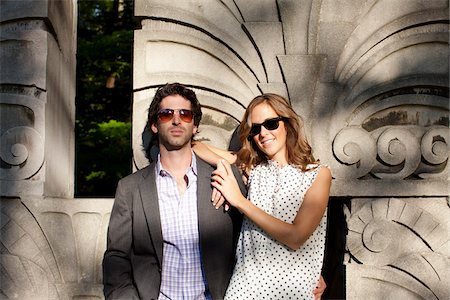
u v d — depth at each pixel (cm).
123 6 580
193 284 171
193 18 229
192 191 175
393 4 226
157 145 223
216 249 171
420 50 226
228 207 174
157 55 229
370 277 216
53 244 220
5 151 220
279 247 167
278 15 229
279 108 175
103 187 590
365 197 221
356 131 221
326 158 222
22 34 223
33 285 218
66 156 250
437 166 221
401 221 219
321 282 190
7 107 223
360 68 225
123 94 591
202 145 202
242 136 184
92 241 222
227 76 230
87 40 583
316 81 224
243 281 167
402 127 222
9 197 221
